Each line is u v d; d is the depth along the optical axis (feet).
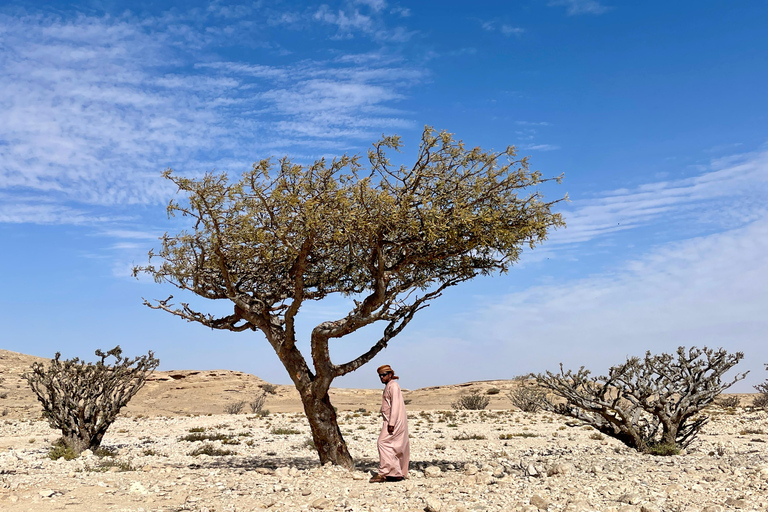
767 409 107.04
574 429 82.12
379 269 39.14
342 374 40.78
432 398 218.38
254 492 31.07
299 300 39.24
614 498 25.75
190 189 38.09
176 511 26.23
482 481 32.37
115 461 47.06
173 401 211.61
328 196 37.73
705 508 21.91
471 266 42.06
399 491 29.94
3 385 199.21
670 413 46.91
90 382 54.44
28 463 45.29
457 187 38.91
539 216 38.73
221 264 40.73
